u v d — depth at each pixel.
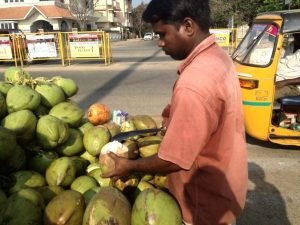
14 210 2.17
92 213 2.01
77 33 16.95
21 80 3.30
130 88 10.98
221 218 1.95
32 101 2.97
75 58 17.23
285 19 5.45
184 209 2.05
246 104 5.68
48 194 2.46
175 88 1.77
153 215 1.97
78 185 2.59
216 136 1.83
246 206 4.18
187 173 1.97
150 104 8.85
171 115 1.78
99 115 3.29
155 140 2.71
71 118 3.13
